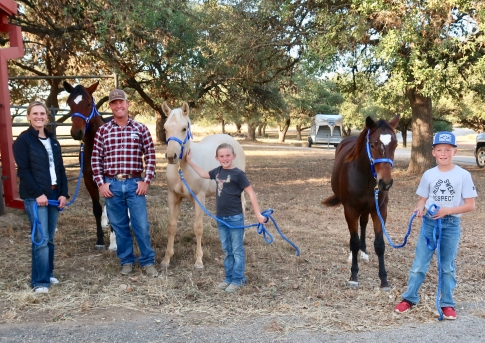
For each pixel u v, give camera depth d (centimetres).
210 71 1445
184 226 680
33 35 1314
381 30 1030
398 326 350
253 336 333
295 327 348
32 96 1656
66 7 946
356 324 354
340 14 1027
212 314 373
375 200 416
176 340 325
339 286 445
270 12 1222
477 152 1638
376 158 395
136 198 468
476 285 445
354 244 448
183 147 461
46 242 419
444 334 334
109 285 438
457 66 964
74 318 363
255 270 494
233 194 427
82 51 1231
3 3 631
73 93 537
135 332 338
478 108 2331
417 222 748
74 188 1050
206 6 1395
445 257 367
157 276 468
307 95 3691
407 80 1085
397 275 480
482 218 766
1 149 641
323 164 1862
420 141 1291
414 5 906
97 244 570
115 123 464
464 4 871
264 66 1405
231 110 2411
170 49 1255
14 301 393
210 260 527
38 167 408
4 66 639
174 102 1692
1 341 321
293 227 705
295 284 446
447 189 356
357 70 1273
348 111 3691
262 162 1948
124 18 949
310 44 1087
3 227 647
